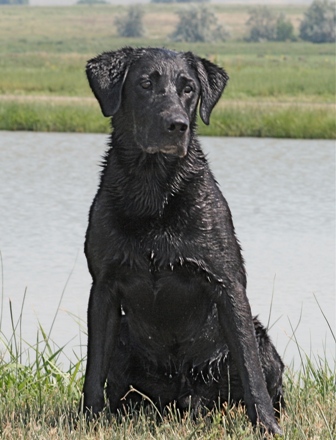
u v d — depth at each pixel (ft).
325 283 39.19
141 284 22.06
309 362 27.68
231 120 100.01
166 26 625.00
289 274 40.63
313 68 257.14
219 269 21.93
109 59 22.82
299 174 69.21
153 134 21.62
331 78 196.44
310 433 21.71
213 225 21.94
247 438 20.95
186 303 22.29
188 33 543.80
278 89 166.71
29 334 32.68
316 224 50.88
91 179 66.69
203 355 23.02
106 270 22.07
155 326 22.59
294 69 245.04
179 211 21.72
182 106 22.06
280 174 69.15
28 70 219.20
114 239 21.81
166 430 21.79
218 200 22.34
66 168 71.97
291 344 32.22
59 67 245.04
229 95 152.66
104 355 22.49
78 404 23.40
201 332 22.74
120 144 22.49
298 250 44.98
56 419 23.09
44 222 51.01
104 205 22.07
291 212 54.19
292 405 24.07
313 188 62.80
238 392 23.30
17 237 47.19
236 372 23.07
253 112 105.09
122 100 22.59
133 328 22.89
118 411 23.12
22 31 541.75
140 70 22.38
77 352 31.14
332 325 34.01
